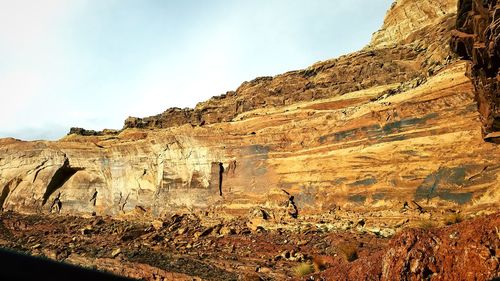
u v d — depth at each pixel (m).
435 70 33.84
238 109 54.78
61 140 63.62
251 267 28.83
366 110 34.94
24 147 64.12
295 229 34.03
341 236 29.97
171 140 49.03
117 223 49.62
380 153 32.50
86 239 44.66
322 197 35.12
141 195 51.97
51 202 59.41
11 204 61.38
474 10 18.23
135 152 54.00
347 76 48.44
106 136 60.88
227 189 43.00
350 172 34.03
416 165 30.05
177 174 47.88
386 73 44.69
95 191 58.00
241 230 37.19
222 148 44.69
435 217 26.80
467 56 21.48
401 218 28.52
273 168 40.03
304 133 39.06
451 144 28.59
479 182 26.33
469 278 11.48
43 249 42.53
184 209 45.25
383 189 31.30
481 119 25.44
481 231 12.15
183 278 28.94
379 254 15.05
